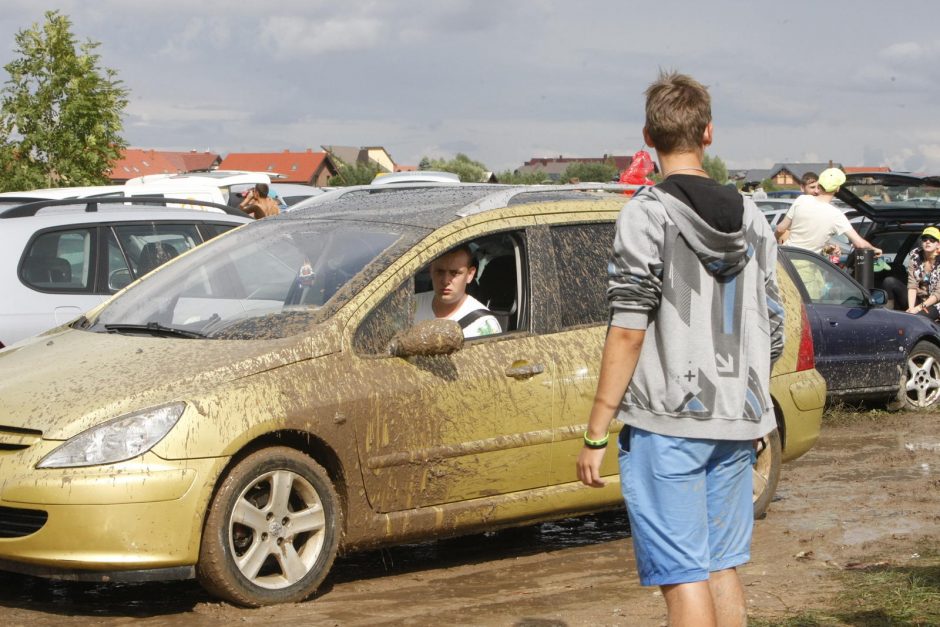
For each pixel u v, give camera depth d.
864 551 7.96
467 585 7.23
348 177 109.81
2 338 9.76
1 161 32.56
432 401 7.12
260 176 22.38
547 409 7.59
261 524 6.57
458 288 7.61
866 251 15.20
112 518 6.13
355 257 7.45
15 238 10.16
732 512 4.74
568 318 7.86
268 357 6.73
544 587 7.19
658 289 4.50
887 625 6.05
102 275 10.51
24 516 6.25
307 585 6.73
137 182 23.17
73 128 32.84
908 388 14.22
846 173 16.66
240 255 7.89
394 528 7.06
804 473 10.95
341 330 6.99
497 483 7.45
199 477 6.29
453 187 8.73
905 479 10.68
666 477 4.52
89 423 6.29
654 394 4.53
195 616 6.43
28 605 6.66
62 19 32.81
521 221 7.90
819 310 13.47
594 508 7.96
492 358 7.45
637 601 6.79
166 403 6.37
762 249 4.71
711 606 4.55
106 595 6.88
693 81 4.68
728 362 4.54
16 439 6.37
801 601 6.66
